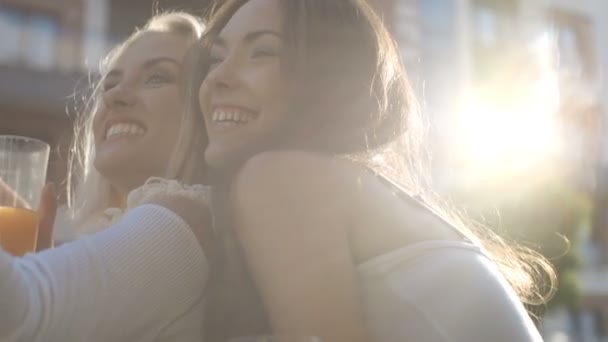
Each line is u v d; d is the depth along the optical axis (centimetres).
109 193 179
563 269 760
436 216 123
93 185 182
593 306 1177
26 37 823
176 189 118
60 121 795
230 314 115
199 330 115
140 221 108
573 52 1201
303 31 123
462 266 112
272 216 107
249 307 114
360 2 132
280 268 105
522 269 163
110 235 105
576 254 761
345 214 111
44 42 830
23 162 137
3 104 773
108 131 163
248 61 125
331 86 123
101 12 856
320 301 103
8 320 88
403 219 115
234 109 122
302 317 102
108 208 173
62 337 95
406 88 140
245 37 125
